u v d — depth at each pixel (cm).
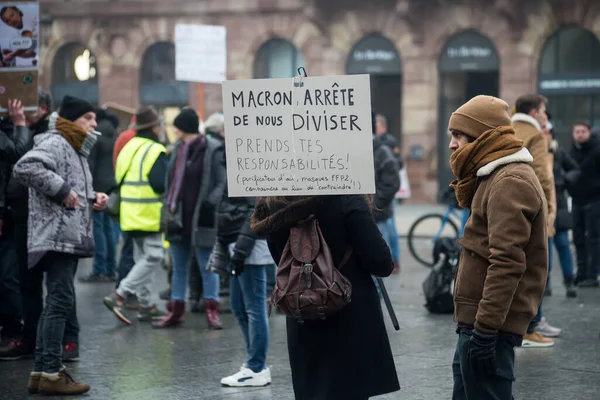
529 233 474
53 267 748
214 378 805
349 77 515
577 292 1316
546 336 977
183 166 1026
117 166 1087
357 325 525
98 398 737
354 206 524
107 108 1471
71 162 755
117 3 3359
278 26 3222
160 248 1084
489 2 3023
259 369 780
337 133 519
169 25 3325
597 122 2956
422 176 3134
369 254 523
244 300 775
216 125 1224
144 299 1088
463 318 491
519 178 477
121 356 897
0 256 884
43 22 3419
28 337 884
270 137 526
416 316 1116
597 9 2909
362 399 523
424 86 3114
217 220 859
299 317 517
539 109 911
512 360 486
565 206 1258
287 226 527
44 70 3444
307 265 512
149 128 1095
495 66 3050
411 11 3091
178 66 1580
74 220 746
